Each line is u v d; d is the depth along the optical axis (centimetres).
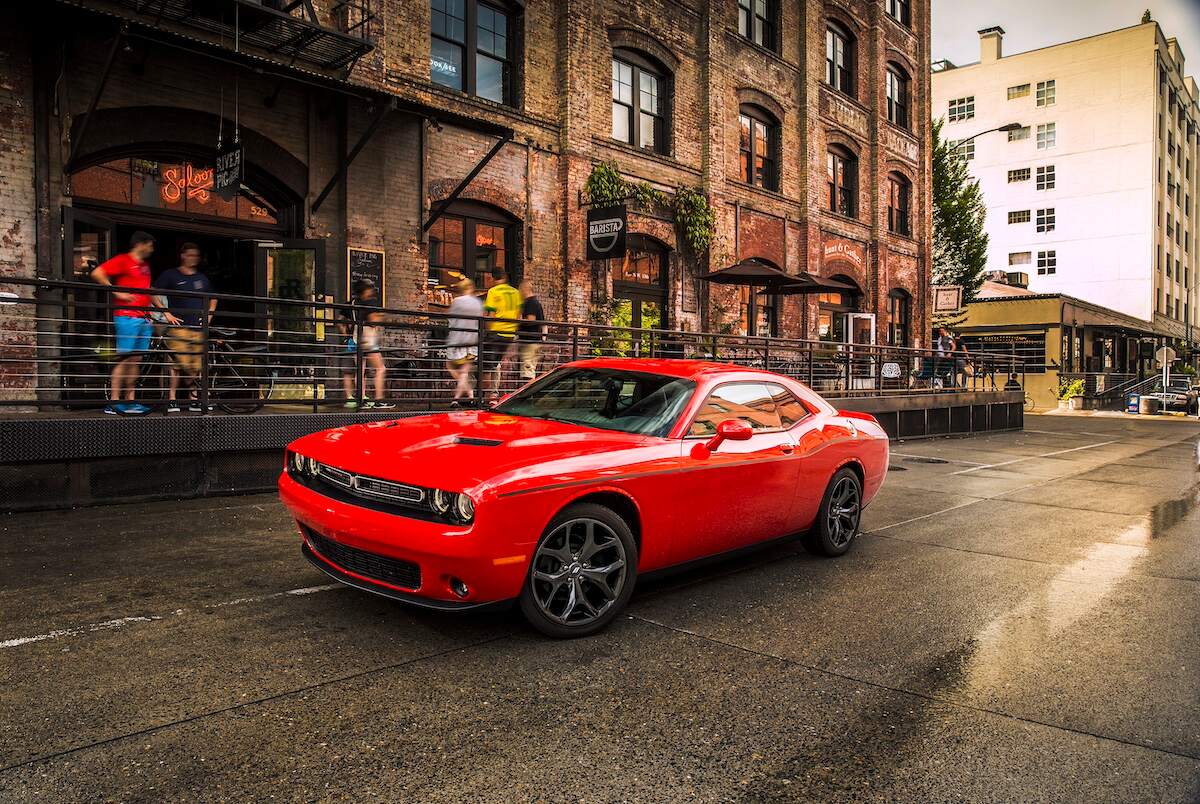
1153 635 437
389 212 1162
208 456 712
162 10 834
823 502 589
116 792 241
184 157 998
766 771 275
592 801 251
